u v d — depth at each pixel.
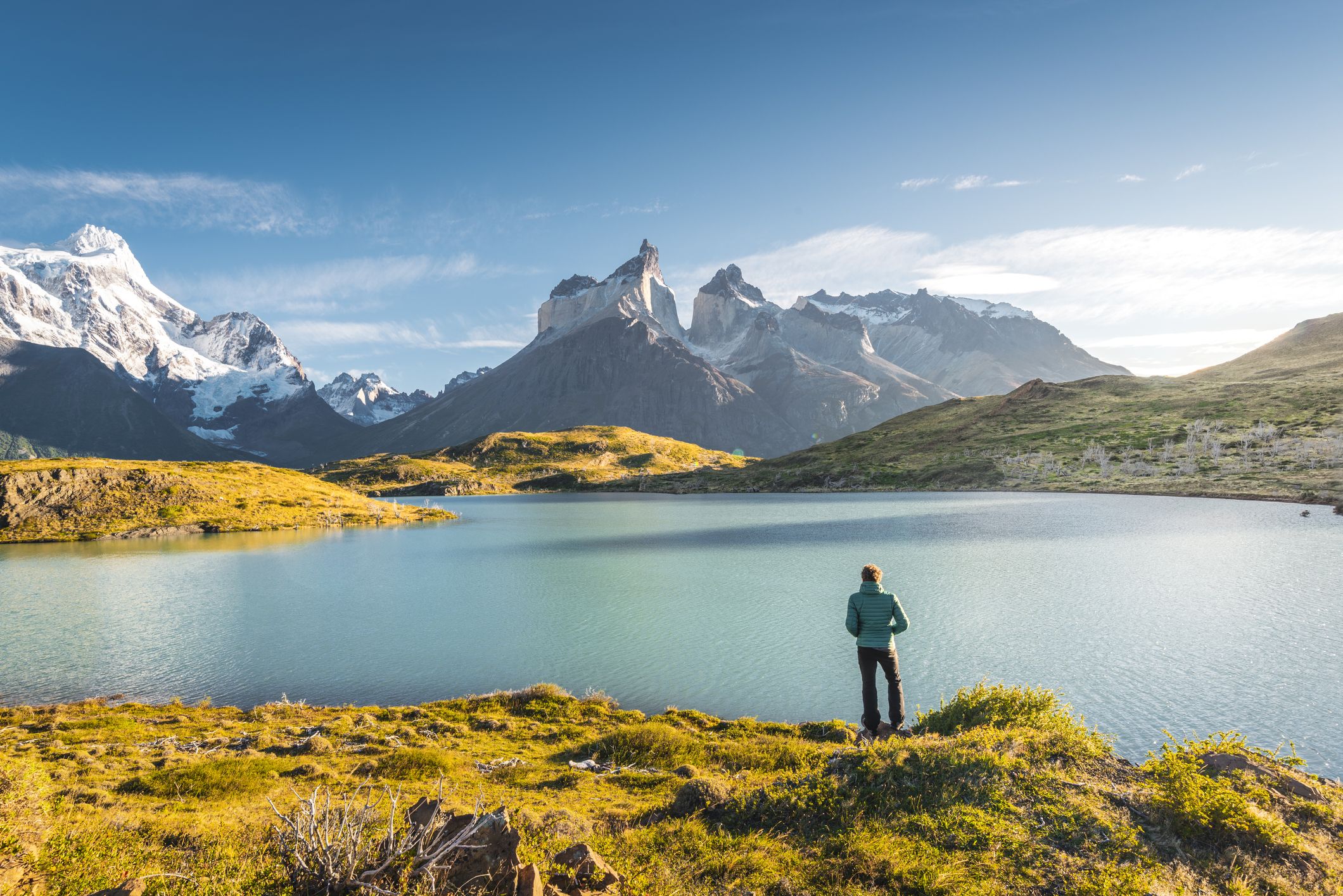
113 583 90.88
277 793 18.22
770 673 39.09
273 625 60.88
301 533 173.62
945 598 54.78
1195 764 11.36
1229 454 193.12
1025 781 11.65
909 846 10.05
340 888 8.05
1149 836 10.12
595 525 168.75
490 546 127.81
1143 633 41.38
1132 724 27.30
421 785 19.08
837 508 182.38
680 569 84.62
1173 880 8.95
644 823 12.45
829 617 53.78
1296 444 187.38
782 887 9.22
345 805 9.30
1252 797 10.77
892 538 106.88
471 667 44.41
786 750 21.89
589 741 26.12
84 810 14.73
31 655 51.53
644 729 24.67
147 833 12.11
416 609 66.25
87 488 184.25
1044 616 47.28
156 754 25.58
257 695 40.78
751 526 143.00
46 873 9.55
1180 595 52.44
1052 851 9.73
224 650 51.81
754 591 66.50
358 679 43.12
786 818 11.53
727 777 19.27
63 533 162.50
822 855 10.08
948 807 11.06
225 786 19.17
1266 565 64.94
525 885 7.86
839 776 12.53
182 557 121.69
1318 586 53.97
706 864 9.95
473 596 72.94
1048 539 95.12
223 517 185.38
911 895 9.04
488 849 8.30
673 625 52.88
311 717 32.97
